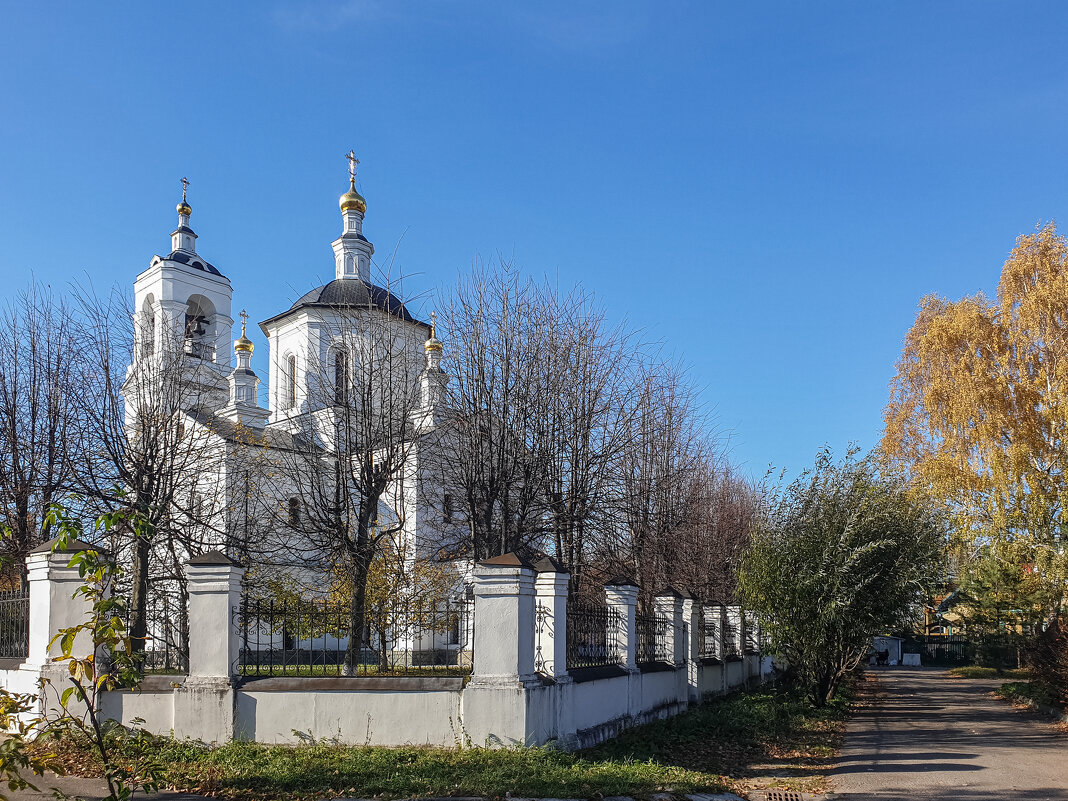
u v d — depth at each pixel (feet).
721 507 104.99
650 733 46.19
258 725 35.55
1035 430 103.24
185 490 72.90
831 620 61.98
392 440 63.98
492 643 35.76
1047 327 104.99
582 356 67.10
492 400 62.28
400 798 28.12
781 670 98.32
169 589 63.57
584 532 67.41
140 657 22.13
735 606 79.25
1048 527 101.71
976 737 53.52
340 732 35.50
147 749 24.25
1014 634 113.39
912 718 65.41
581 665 43.65
